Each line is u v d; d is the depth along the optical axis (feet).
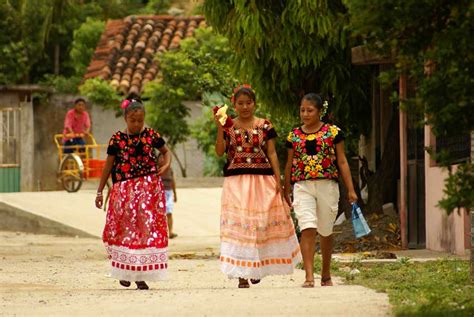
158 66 285.43
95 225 196.13
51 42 315.37
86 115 249.96
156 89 263.29
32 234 196.54
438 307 77.51
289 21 152.25
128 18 319.06
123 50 298.56
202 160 276.41
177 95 261.85
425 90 69.36
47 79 304.50
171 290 98.84
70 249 161.99
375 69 163.63
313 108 100.37
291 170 101.04
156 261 101.76
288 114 163.63
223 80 215.31
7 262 137.59
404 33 70.28
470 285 95.96
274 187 100.17
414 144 148.05
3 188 271.08
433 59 69.41
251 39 154.81
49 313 81.15
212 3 157.07
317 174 99.60
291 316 76.48
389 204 163.02
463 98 68.64
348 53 160.04
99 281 112.06
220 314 78.33
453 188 69.10
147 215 102.01
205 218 205.26
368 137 173.06
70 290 101.14
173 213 208.95
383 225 152.25
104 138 276.82
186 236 189.16
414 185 147.64
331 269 117.39
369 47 71.41
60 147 248.73
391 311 77.87
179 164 268.00
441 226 138.00
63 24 313.94
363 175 161.48
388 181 157.79
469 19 67.92
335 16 149.59
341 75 160.04
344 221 157.48
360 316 75.87
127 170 102.89
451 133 70.74
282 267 99.81
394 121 156.97
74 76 310.65
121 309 82.69
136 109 102.89
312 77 161.27
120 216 102.22
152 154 103.50
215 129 265.34
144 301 88.07
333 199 100.22
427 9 68.64
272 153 100.22
